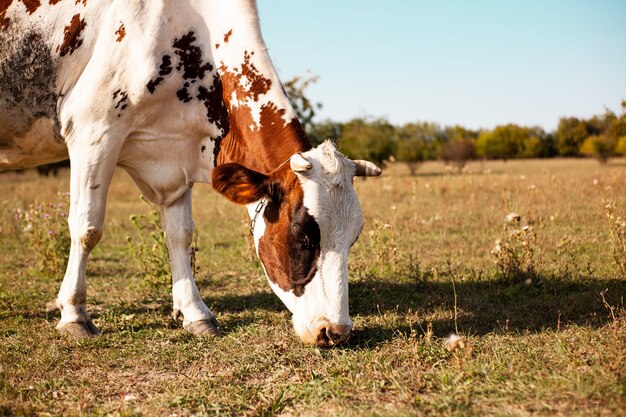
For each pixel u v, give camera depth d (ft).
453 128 232.32
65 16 15.47
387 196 45.42
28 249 28.43
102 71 14.83
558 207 33.32
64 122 15.46
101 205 15.08
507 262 18.80
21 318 16.40
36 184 63.26
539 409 9.21
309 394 10.60
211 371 12.35
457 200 41.22
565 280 17.51
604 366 10.54
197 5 15.40
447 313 15.49
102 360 12.96
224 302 17.97
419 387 10.55
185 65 15.05
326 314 12.06
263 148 14.01
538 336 13.10
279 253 12.71
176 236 16.22
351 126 134.72
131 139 15.35
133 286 20.44
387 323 14.80
